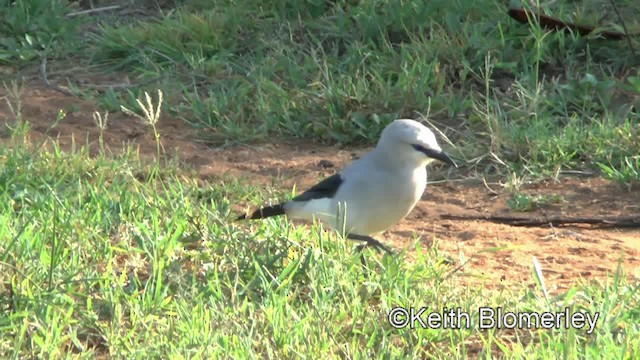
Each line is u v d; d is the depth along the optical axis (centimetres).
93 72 1550
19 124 1235
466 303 795
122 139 1317
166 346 712
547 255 953
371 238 889
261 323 749
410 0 1541
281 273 826
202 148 1305
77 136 1315
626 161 1167
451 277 859
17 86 1498
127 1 1756
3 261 813
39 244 853
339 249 869
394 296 809
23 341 725
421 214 1082
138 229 897
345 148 1315
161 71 1519
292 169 1228
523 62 1416
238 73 1505
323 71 1433
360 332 755
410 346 740
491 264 927
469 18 1508
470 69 1398
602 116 1327
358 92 1352
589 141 1224
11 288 777
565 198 1123
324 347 720
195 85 1462
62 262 835
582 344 743
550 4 1518
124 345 721
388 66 1430
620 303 796
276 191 1116
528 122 1285
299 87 1428
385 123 1328
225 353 698
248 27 1591
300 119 1353
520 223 1054
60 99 1448
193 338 718
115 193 1019
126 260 866
